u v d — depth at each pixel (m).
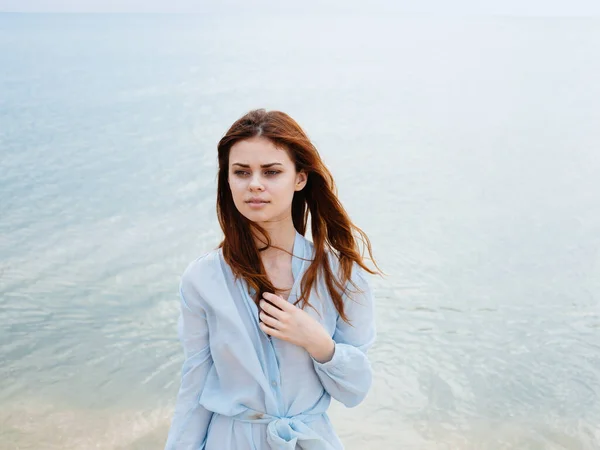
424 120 18.47
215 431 1.91
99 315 6.21
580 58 36.25
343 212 1.92
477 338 5.84
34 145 13.98
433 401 4.93
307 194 1.95
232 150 1.79
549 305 6.53
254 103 20.92
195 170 11.91
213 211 9.44
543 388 5.12
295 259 1.93
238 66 31.34
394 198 10.41
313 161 1.83
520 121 18.39
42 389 5.05
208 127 16.44
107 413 4.77
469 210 9.83
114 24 87.81
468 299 6.61
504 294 6.76
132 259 7.60
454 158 13.73
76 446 4.38
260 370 1.85
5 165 12.18
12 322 6.05
